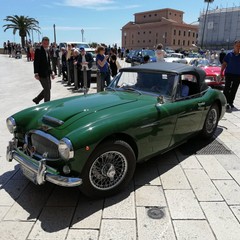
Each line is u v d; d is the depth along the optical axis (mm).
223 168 4312
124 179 3551
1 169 4293
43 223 3035
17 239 2803
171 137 4172
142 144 3680
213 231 2924
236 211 3252
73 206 3330
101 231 2914
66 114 3482
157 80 4453
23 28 52031
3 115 7328
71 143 2967
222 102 5496
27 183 3861
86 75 10773
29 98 9781
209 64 13969
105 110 3592
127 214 3180
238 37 77188
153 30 113938
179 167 4336
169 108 4012
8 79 15492
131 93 4484
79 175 3154
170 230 2932
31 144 3625
